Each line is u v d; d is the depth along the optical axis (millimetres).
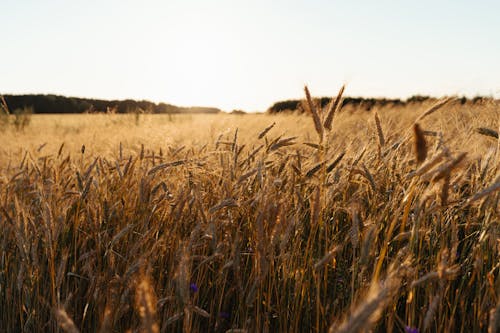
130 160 3342
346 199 3037
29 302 2750
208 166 3439
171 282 2385
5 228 3014
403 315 2596
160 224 2939
